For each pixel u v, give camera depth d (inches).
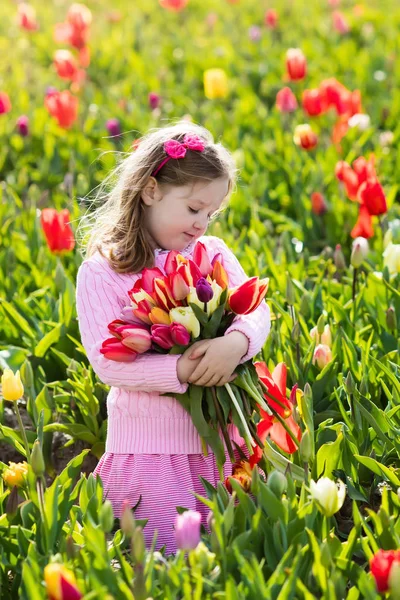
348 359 164.1
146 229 139.4
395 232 225.1
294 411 137.5
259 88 406.0
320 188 256.2
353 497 140.1
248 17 531.5
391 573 100.3
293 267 207.3
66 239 195.2
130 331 126.0
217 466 134.1
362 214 198.2
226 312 132.7
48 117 333.1
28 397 162.9
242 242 230.5
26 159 310.3
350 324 176.7
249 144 298.0
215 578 112.4
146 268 132.2
